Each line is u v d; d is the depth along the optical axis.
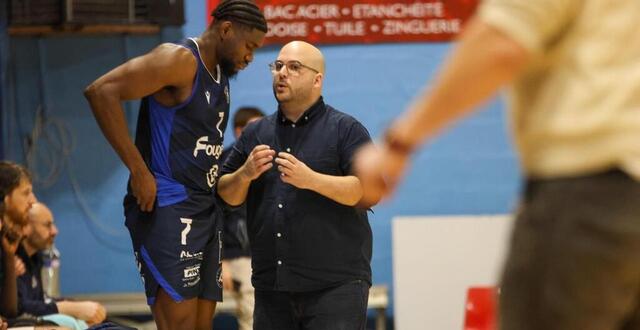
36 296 12.72
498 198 16.58
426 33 16.44
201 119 9.12
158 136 9.11
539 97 3.62
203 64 9.05
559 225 3.50
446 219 15.76
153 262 9.12
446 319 15.65
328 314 9.63
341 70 16.50
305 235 9.63
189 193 9.17
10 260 11.84
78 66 16.52
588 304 3.50
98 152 16.58
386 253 16.50
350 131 9.70
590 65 3.53
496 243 15.72
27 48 16.44
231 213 13.82
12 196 11.77
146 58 8.80
